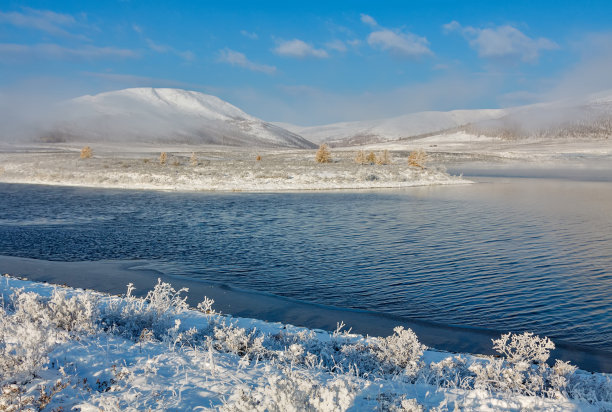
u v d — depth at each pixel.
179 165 76.25
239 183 53.59
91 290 13.48
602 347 10.47
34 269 17.00
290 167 71.75
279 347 8.51
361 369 7.30
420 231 25.92
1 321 7.28
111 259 18.86
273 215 31.88
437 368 7.16
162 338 8.10
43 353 5.64
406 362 7.56
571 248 21.39
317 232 25.44
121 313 9.07
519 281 16.02
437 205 37.81
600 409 5.42
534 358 7.67
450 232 25.59
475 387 6.33
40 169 66.44
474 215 32.19
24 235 23.80
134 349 7.00
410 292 14.74
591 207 36.34
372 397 5.38
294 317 12.30
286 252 20.47
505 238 23.91
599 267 17.89
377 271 17.33
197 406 4.81
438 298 14.13
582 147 194.25
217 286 15.16
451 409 5.27
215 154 133.25
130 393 5.09
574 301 13.80
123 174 59.59
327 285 15.48
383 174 64.44
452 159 122.12
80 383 5.38
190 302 13.24
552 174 80.31
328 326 11.63
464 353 9.65
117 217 30.27
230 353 7.39
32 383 5.21
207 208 35.22
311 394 4.11
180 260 18.83
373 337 10.04
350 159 98.69
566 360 9.69
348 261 18.86
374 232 25.58
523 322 12.12
